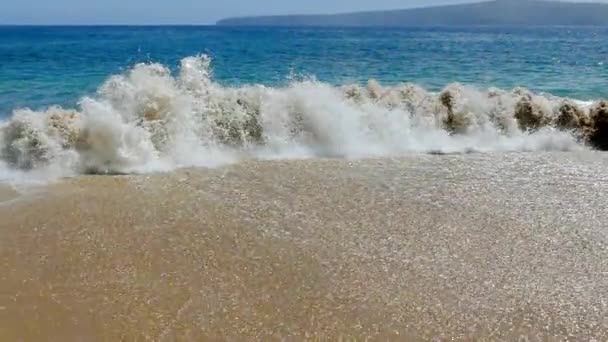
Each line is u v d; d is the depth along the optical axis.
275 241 4.03
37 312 3.07
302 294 3.31
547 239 4.14
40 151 5.87
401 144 6.99
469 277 3.54
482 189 5.32
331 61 22.33
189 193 5.08
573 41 54.56
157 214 4.54
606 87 14.92
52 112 6.33
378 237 4.13
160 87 6.69
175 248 3.90
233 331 2.94
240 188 5.24
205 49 30.06
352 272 3.58
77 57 23.11
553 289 3.41
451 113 7.67
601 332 3.01
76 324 2.97
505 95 8.25
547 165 6.24
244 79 15.76
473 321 3.07
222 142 6.68
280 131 6.89
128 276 3.50
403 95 8.16
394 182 5.51
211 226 4.29
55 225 4.27
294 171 5.85
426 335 2.95
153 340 2.85
